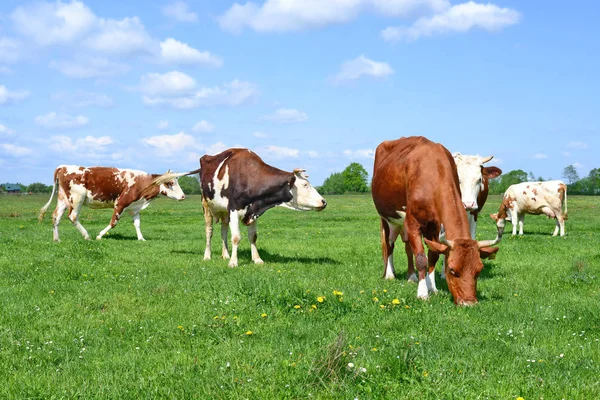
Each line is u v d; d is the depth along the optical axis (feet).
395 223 32.45
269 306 24.99
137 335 21.38
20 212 120.98
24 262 39.68
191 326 22.16
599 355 18.29
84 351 19.38
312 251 49.26
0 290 29.40
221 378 16.08
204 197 43.65
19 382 16.30
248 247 52.34
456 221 25.98
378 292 28.09
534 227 83.66
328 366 15.98
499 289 30.01
